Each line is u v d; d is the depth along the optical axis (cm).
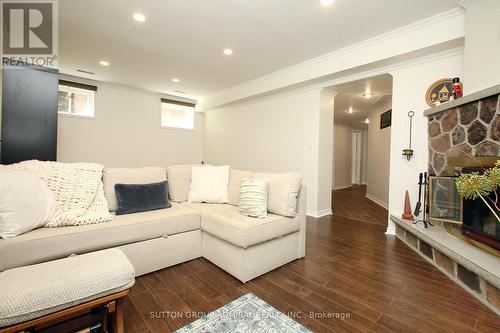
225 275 191
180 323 133
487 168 183
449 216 226
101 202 203
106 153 482
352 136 841
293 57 343
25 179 161
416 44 251
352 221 364
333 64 324
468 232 199
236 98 488
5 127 259
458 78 235
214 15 243
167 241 201
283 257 209
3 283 100
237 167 532
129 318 137
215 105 552
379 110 526
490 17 191
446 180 230
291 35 280
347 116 651
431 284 178
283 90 414
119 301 119
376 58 281
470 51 209
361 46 294
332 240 276
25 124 269
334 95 411
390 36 269
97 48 320
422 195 269
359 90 399
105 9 234
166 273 193
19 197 151
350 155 827
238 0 219
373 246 257
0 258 132
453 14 227
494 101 183
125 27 267
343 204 507
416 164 277
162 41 299
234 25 261
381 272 197
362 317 139
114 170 230
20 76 265
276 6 227
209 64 373
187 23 258
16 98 263
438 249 198
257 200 208
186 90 527
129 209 210
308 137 396
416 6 222
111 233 172
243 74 418
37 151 275
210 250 213
